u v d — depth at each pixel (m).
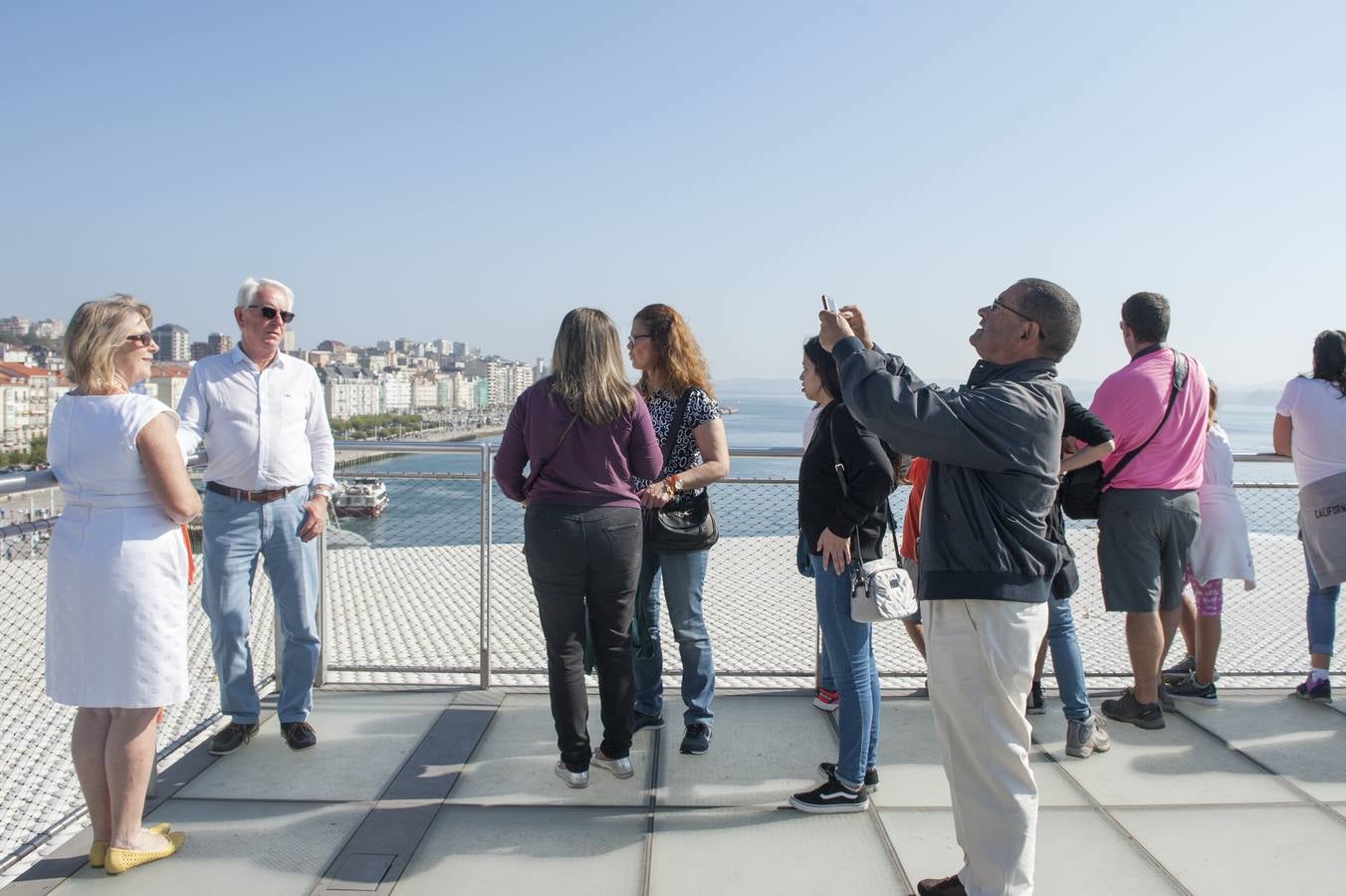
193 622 6.70
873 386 2.52
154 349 2.92
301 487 3.87
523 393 3.43
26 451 108.25
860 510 3.04
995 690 2.54
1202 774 3.65
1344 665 5.55
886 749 3.92
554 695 3.41
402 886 2.80
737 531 8.63
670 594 3.86
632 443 3.41
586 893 2.77
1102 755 3.84
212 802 3.37
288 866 2.91
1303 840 3.10
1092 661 5.93
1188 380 3.96
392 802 3.37
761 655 6.03
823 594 3.28
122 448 2.72
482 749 3.88
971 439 2.44
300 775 3.61
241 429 3.68
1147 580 3.98
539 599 3.41
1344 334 4.35
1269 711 4.36
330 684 4.72
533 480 3.38
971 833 2.58
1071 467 3.69
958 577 2.52
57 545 2.78
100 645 2.74
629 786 3.53
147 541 2.78
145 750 2.89
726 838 3.12
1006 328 2.66
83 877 2.84
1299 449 4.41
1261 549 9.82
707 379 3.92
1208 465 4.40
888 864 2.96
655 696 4.14
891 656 6.11
